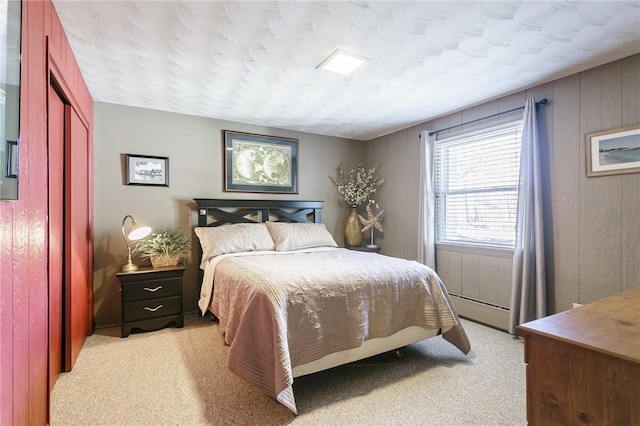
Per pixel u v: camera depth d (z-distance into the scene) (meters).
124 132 3.25
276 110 3.49
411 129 4.13
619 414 0.74
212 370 2.20
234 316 2.12
